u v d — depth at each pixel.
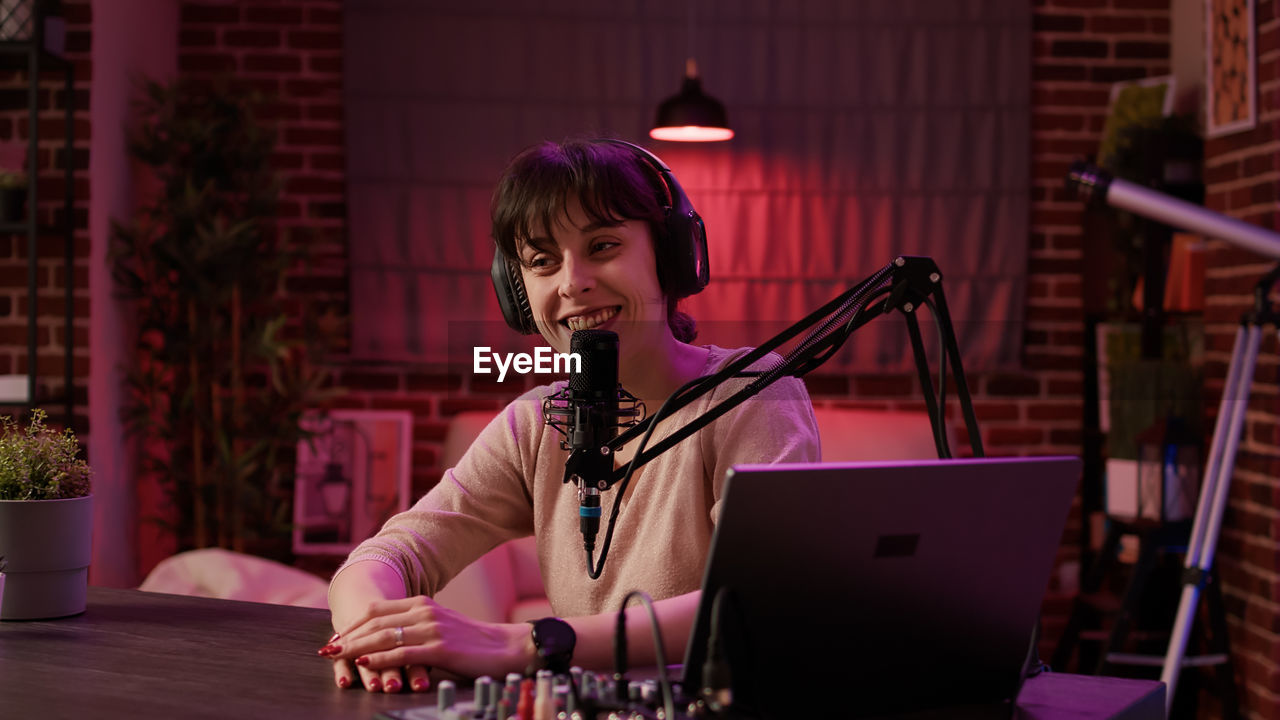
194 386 3.55
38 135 3.27
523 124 3.91
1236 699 2.93
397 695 0.99
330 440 3.87
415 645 1.02
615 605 1.26
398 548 1.28
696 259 1.21
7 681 1.02
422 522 1.33
